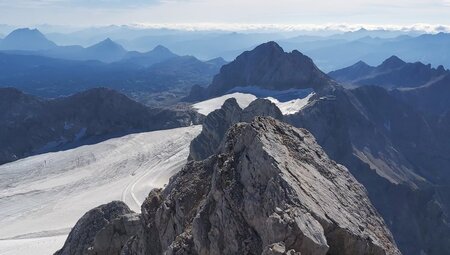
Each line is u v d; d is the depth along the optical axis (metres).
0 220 124.31
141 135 194.12
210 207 29.05
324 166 31.67
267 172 27.64
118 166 164.38
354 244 24.84
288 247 22.62
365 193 31.36
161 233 33.94
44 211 127.94
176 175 39.41
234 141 33.62
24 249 89.38
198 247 27.39
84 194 141.00
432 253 146.50
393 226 149.38
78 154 179.88
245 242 25.36
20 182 158.50
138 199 130.00
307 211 24.73
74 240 51.00
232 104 132.38
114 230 45.34
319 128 178.12
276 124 33.81
